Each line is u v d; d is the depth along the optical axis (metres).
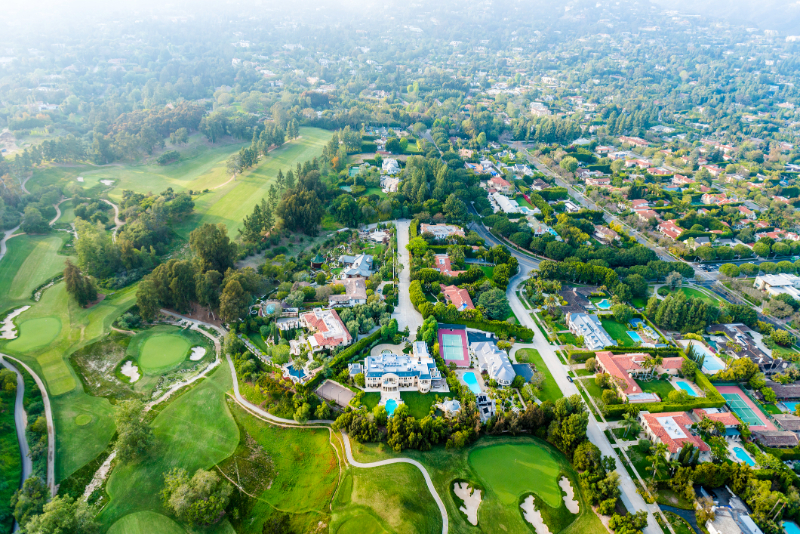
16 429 183.25
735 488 174.25
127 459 172.50
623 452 190.38
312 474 174.50
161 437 185.75
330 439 188.38
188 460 177.50
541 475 178.25
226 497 160.25
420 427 185.00
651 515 166.62
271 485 171.25
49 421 188.62
